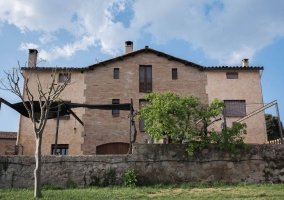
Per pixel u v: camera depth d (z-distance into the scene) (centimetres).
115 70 2122
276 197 914
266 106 1463
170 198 914
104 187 1161
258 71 2152
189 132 1251
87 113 2009
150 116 1255
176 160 1241
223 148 1268
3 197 917
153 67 2133
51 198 897
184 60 2130
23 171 1159
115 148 1978
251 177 1252
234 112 2072
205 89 2103
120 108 1512
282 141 1319
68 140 1959
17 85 1039
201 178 1230
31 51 2120
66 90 2030
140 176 1206
